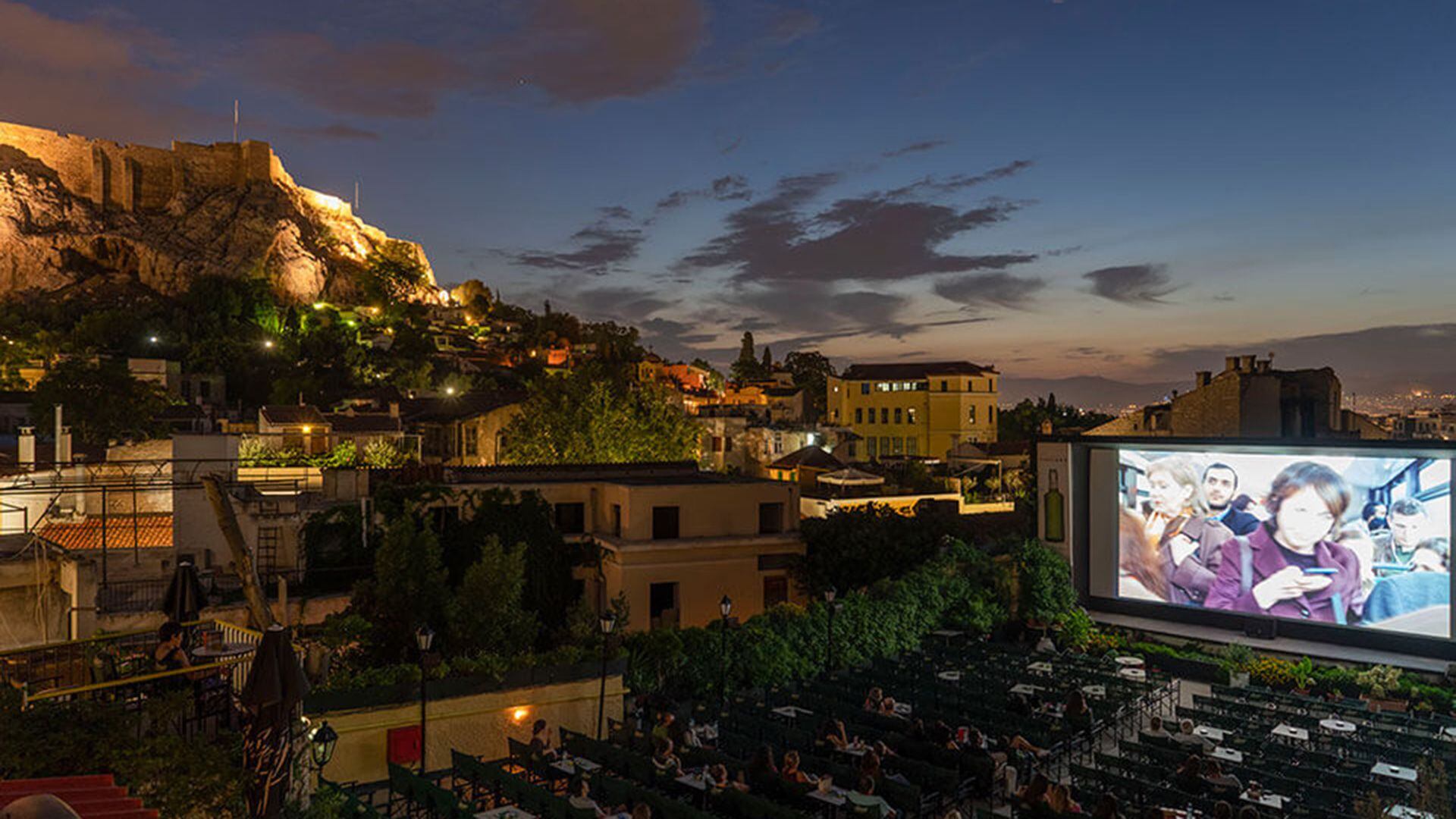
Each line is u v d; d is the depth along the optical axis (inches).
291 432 2416.3
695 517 1337.4
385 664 946.7
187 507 1168.8
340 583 1185.4
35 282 5969.5
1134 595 1382.9
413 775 673.6
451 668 813.9
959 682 1065.5
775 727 860.0
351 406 3115.2
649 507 1306.6
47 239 6097.4
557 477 1464.1
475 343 6033.5
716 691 1042.7
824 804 689.6
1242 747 824.3
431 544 989.2
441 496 1266.0
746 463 3442.4
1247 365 1792.6
